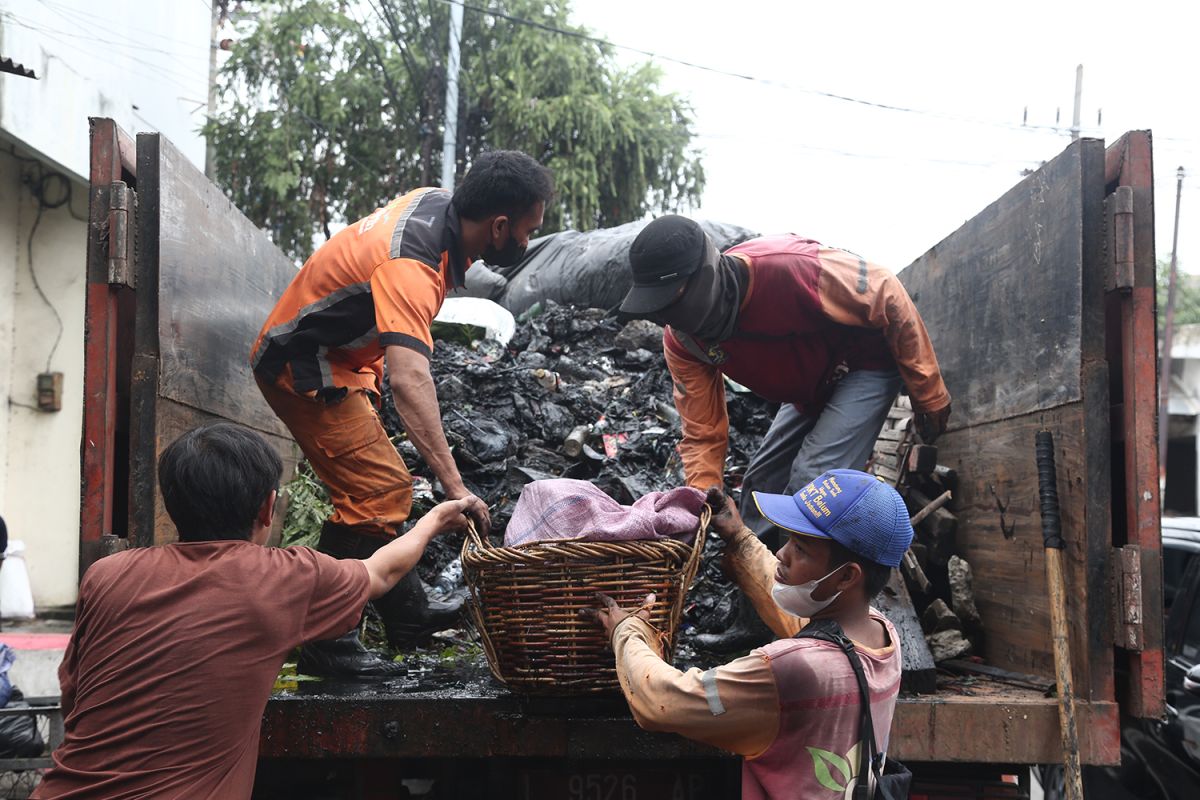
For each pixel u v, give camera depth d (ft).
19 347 25.59
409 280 7.73
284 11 47.60
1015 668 8.99
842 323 8.66
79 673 5.69
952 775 8.07
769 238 9.20
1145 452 7.52
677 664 8.95
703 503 7.25
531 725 7.13
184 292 8.50
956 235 11.14
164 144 8.04
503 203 8.05
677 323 8.52
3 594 23.94
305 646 8.34
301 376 8.31
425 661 9.15
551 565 6.70
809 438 9.09
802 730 5.42
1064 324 8.11
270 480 6.18
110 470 7.68
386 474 8.72
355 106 47.78
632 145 48.26
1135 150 7.63
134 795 5.31
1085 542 7.61
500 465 13.00
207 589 5.70
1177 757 11.89
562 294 18.13
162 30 35.47
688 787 7.54
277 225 46.37
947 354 11.48
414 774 8.36
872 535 5.59
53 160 24.30
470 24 48.26
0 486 25.25
